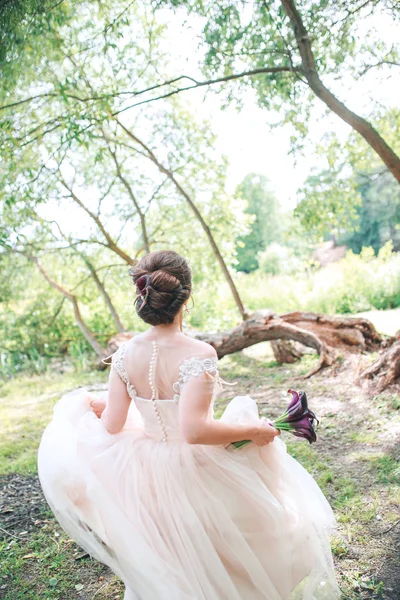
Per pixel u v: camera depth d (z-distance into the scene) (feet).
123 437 7.10
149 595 6.17
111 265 29.94
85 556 9.81
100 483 6.57
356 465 12.69
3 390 26.43
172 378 6.49
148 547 6.28
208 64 19.52
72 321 33.63
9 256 29.86
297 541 7.07
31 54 16.72
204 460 6.70
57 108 20.33
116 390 7.04
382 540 9.39
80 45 18.70
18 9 15.49
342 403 17.44
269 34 19.33
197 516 6.49
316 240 28.27
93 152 26.68
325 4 16.85
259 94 21.68
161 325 6.79
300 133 23.39
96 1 17.57
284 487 7.27
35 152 20.77
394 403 16.33
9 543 10.53
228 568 6.63
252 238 95.66
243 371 24.34
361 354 21.36
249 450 7.01
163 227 31.12
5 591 8.93
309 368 22.77
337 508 10.63
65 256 30.73
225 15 18.07
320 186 25.91
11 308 33.55
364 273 44.16
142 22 20.90
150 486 6.67
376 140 18.49
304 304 42.88
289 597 7.48
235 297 25.71
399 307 38.78
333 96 18.39
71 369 30.32
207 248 31.32
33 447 16.72
